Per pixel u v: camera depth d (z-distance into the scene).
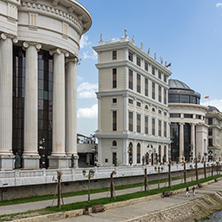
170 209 44.94
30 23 48.88
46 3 50.19
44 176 40.09
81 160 94.50
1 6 44.88
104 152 81.94
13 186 36.38
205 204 54.16
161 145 102.56
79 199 41.00
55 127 52.00
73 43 55.81
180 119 130.25
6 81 45.28
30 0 48.62
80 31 59.09
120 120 80.50
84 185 47.78
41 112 53.75
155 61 97.81
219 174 103.75
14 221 28.95
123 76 80.94
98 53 84.38
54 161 51.34
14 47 51.62
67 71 57.62
